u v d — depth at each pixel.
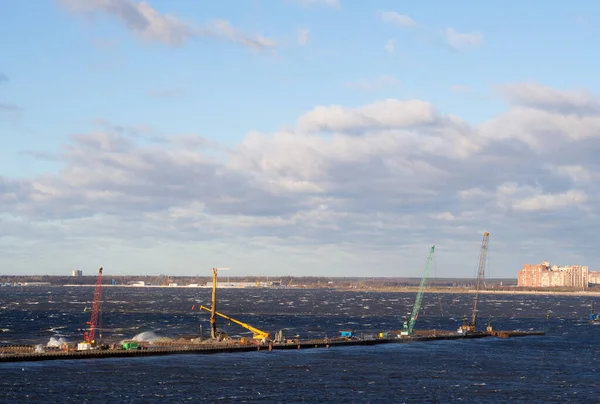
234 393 195.25
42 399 183.00
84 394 189.12
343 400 191.00
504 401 194.00
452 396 199.38
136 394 190.88
